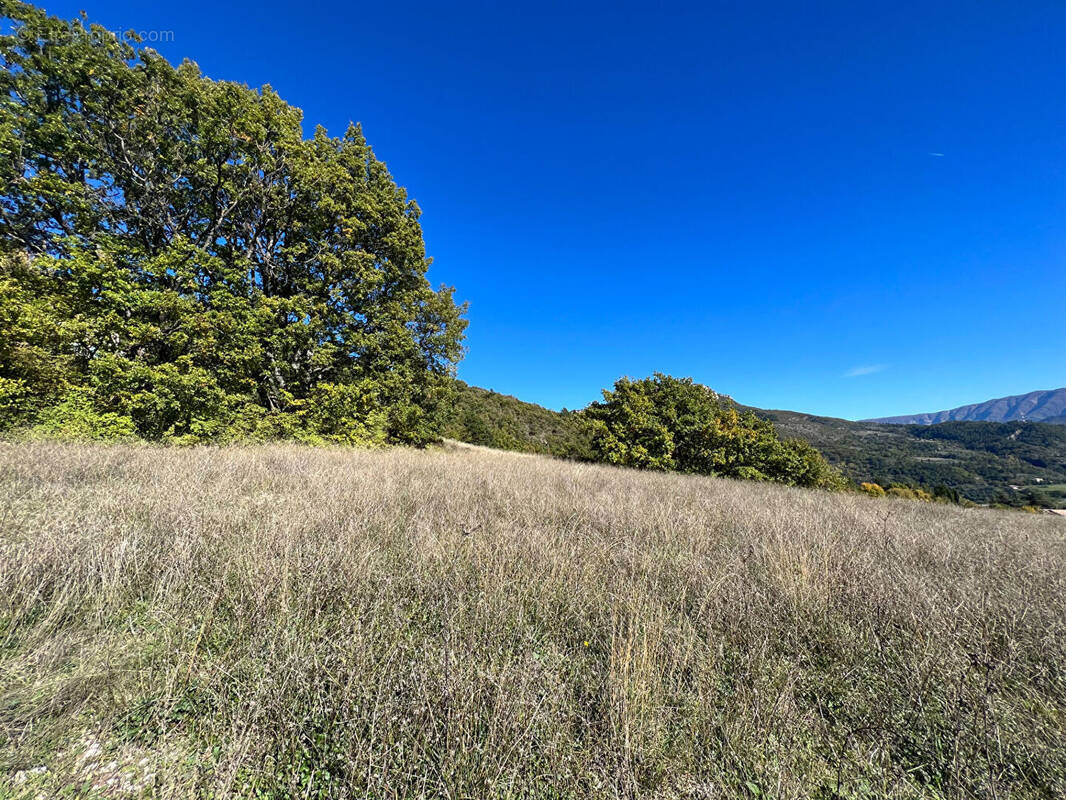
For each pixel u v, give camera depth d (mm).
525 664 2117
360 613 2562
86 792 1480
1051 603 3162
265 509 4746
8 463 5824
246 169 14547
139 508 4305
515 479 9023
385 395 17484
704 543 4492
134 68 13016
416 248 18688
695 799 1533
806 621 2844
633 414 20125
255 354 13578
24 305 10414
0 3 11453
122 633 2381
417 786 1500
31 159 12164
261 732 1715
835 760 1715
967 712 1979
